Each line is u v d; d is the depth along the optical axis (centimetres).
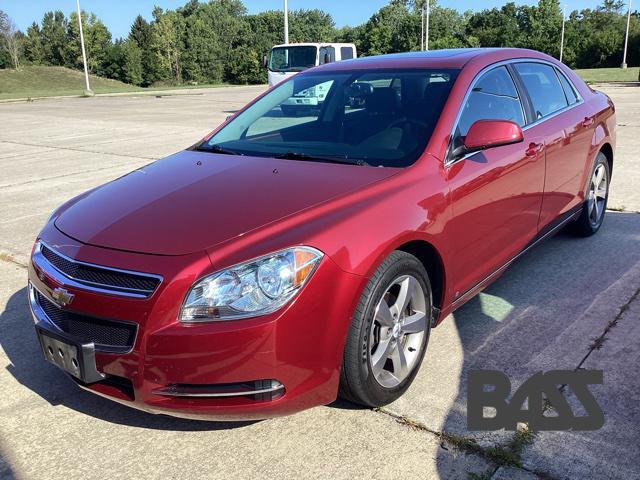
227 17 9388
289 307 234
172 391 238
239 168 323
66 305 252
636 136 1052
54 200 729
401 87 362
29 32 8456
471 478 237
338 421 278
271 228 251
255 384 238
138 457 259
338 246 248
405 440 262
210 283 232
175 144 1175
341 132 349
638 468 239
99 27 8294
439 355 333
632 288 413
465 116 341
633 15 9162
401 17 9375
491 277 363
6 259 518
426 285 297
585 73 4572
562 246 506
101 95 3656
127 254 248
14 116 1998
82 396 308
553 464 243
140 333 234
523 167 371
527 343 343
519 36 8262
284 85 423
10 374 331
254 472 246
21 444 270
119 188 321
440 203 297
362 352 260
